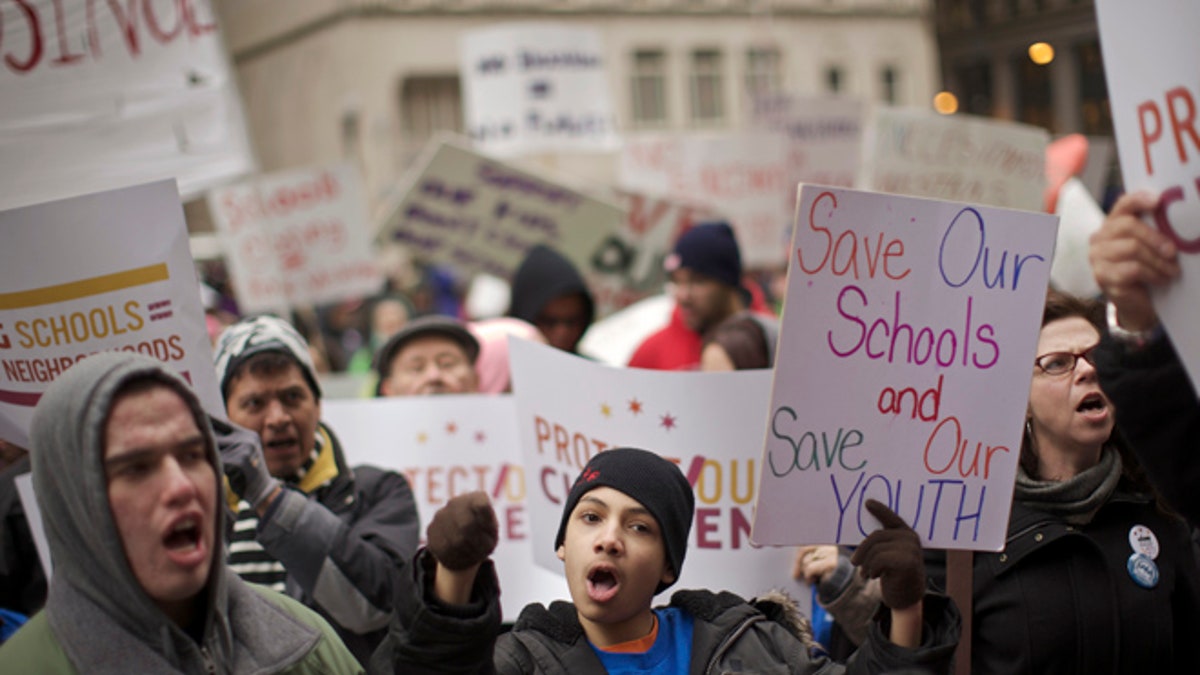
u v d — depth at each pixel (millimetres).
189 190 4770
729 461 3742
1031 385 3252
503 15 33469
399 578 2498
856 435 2959
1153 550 3316
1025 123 21141
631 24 34188
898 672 2324
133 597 2332
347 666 2688
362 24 32844
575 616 2883
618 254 9469
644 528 2783
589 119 11469
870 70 35688
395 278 16562
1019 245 3014
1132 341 3309
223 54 4828
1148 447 3330
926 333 2982
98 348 3381
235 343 3752
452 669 2461
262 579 3703
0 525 4062
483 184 8648
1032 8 20625
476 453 4586
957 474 3025
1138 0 2932
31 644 2387
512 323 5879
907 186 7930
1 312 3396
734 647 2840
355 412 4629
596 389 3766
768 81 35156
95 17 4672
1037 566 3279
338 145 33969
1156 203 2928
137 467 2320
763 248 10758
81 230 3367
